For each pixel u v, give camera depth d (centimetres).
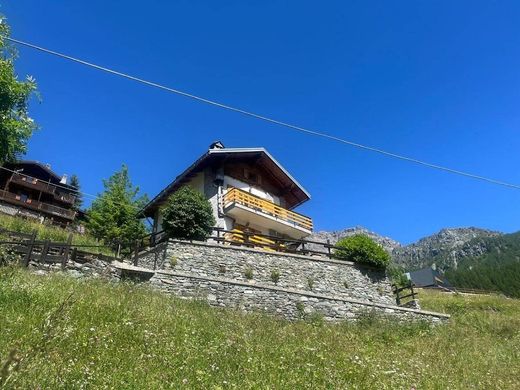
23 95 1590
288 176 3028
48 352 599
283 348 927
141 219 3297
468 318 2108
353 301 1839
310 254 2269
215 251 1925
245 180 2881
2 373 407
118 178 3709
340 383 719
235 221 2647
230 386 622
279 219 2770
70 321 796
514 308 2748
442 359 1113
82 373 564
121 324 872
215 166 2742
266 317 1485
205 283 1647
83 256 1606
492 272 8881
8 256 1401
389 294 2189
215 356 770
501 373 1019
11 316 763
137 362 664
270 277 1964
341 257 2242
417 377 857
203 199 2159
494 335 1730
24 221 2770
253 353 829
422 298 3014
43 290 1002
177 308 1234
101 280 1413
